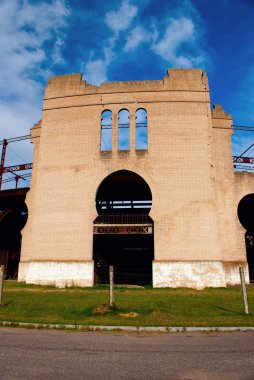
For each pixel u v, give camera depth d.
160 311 12.20
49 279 24.23
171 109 26.58
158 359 6.25
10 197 32.41
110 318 10.96
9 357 6.33
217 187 26.31
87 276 23.89
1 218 34.34
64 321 10.31
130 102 27.03
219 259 23.52
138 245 32.88
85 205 25.20
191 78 27.34
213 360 6.19
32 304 14.05
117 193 33.25
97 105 27.27
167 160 25.50
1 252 36.84
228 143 27.47
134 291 20.62
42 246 25.06
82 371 5.45
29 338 8.18
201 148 25.69
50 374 5.27
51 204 25.75
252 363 5.99
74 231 24.86
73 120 27.27
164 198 24.75
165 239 23.95
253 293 19.16
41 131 27.59
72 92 27.94
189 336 8.62
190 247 23.77
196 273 23.25
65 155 26.59
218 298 16.72
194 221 24.23
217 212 25.12
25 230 27.20
